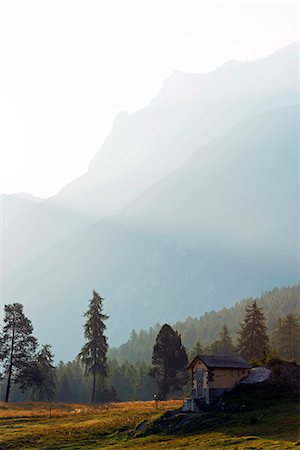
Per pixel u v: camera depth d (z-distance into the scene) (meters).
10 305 89.50
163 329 96.69
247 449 30.94
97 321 94.19
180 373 98.56
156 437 42.75
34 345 89.56
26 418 60.28
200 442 36.47
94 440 45.19
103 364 93.12
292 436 33.41
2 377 89.25
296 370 51.66
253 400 47.56
